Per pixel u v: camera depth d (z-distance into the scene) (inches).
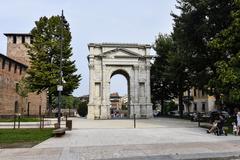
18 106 2315.5
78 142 644.1
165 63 2514.8
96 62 2274.9
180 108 2304.4
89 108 2169.0
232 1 1127.0
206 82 1310.3
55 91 1819.6
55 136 757.9
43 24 1918.1
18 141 660.7
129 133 856.9
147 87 2287.2
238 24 901.8
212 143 609.3
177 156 444.1
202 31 1228.5
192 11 1298.0
